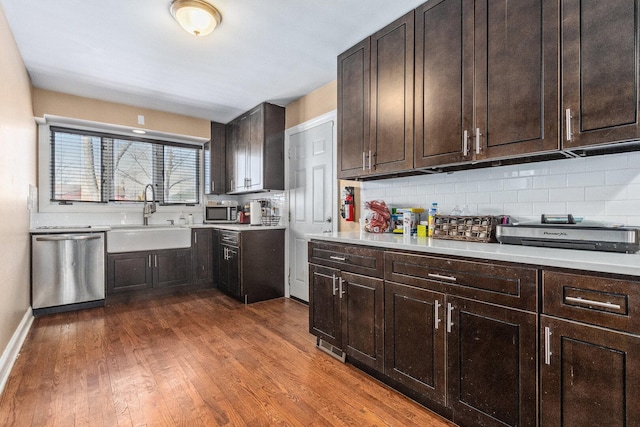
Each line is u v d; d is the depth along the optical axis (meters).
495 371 1.34
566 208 1.67
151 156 4.24
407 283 1.70
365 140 2.34
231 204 4.64
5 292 2.03
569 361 1.14
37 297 3.03
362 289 1.96
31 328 2.70
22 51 2.48
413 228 2.28
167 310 3.23
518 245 1.61
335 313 2.16
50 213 3.54
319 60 2.69
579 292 1.11
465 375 1.44
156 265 3.71
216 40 2.35
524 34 1.51
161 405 1.64
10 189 2.20
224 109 3.96
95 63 2.70
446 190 2.21
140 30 2.21
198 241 4.02
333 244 2.19
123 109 3.73
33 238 3.00
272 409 1.62
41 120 3.32
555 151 1.44
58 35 2.25
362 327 1.96
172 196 4.39
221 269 3.89
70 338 2.50
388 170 2.16
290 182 3.76
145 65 2.76
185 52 2.53
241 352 2.27
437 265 1.56
